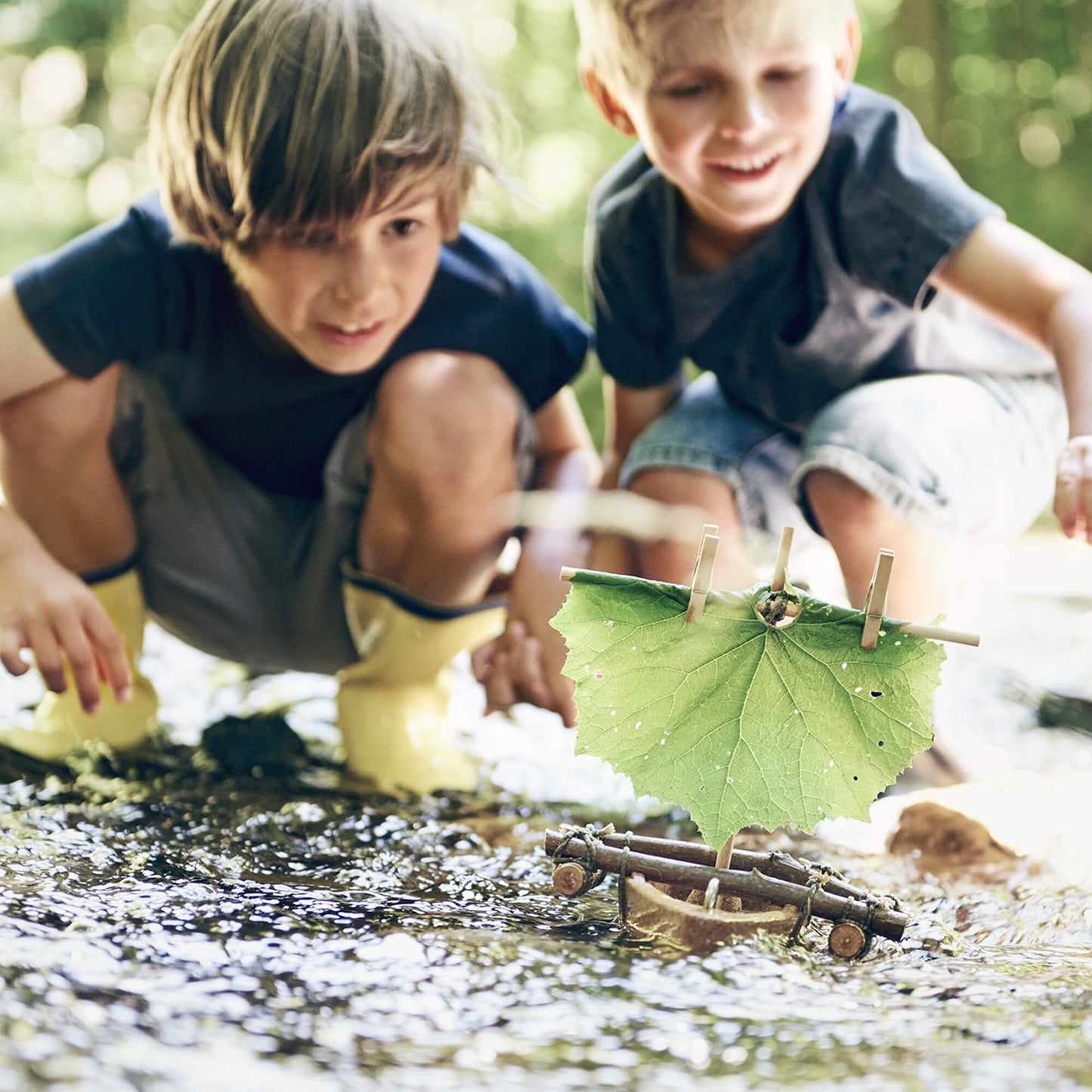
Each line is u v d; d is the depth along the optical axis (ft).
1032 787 5.34
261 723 6.23
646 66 5.49
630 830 5.02
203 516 6.04
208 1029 2.69
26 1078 2.39
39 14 20.31
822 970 3.29
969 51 18.30
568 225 19.79
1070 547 11.29
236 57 5.12
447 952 3.28
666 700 3.40
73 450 5.55
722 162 5.47
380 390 5.65
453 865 4.33
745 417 6.50
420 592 5.70
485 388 5.63
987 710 6.50
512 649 5.60
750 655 3.39
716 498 6.28
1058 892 4.23
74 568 5.73
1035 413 6.21
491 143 5.87
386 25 5.26
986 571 6.61
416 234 5.26
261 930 3.41
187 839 4.47
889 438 5.51
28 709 6.14
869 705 3.34
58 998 2.78
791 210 5.87
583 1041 2.73
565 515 6.03
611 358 6.66
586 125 20.08
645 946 3.40
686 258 6.19
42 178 21.25
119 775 5.35
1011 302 5.41
